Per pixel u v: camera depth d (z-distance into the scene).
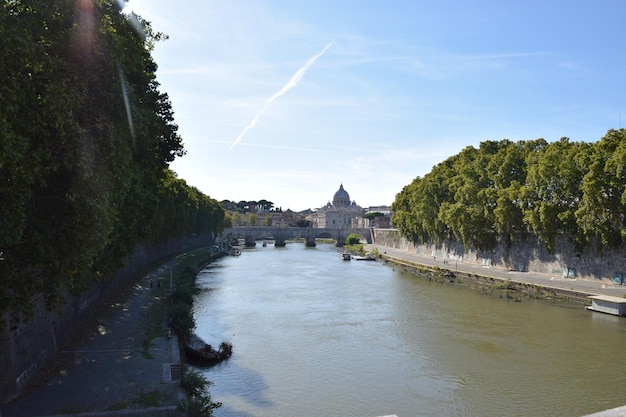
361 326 46.88
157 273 75.50
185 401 22.75
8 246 18.55
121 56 21.81
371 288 72.06
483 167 91.25
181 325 37.47
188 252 122.38
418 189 124.44
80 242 19.70
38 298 27.48
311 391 29.98
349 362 35.69
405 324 47.66
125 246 38.69
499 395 29.47
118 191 23.09
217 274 89.31
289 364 35.19
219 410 26.94
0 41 15.02
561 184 67.31
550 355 37.09
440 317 50.84
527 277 74.00
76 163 18.30
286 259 128.12
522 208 75.44
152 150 40.56
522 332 44.06
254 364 35.16
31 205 19.02
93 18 19.45
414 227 128.62
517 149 83.81
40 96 17.72
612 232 60.25
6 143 14.52
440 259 113.94
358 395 29.45
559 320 48.84
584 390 30.11
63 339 33.06
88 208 19.22
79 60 19.38
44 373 26.80
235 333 44.19
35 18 17.97
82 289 25.80
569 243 71.06
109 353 31.00
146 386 25.27
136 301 49.56
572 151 66.19
